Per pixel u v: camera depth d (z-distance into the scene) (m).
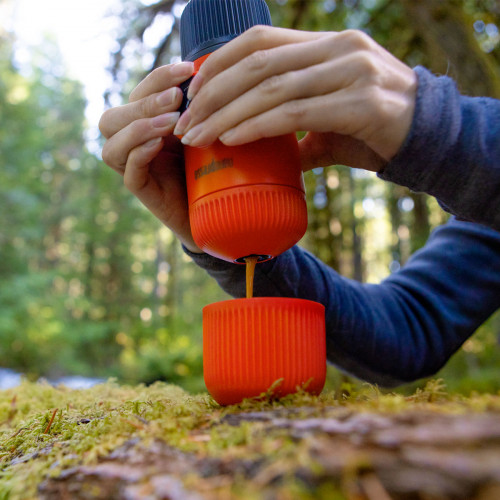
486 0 2.34
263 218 0.52
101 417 0.59
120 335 10.58
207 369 0.54
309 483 0.28
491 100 0.55
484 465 0.26
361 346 0.86
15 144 8.09
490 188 0.51
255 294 0.77
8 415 0.81
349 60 0.46
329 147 0.69
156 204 0.73
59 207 11.27
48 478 0.40
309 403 0.46
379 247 7.20
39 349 8.15
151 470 0.35
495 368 3.75
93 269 11.92
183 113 0.54
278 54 0.47
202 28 0.57
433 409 0.36
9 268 8.01
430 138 0.49
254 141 0.53
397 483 0.27
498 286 0.98
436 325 0.96
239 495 0.29
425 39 2.10
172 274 9.11
